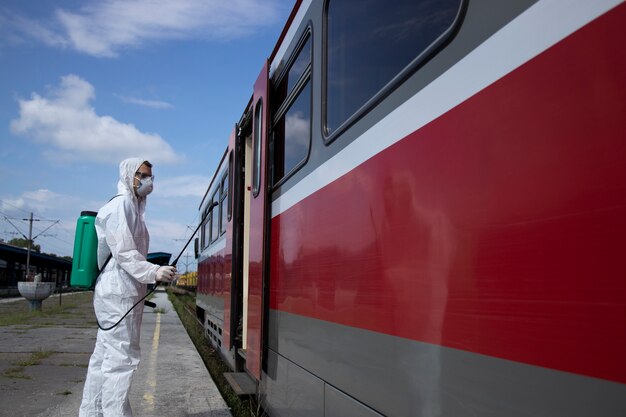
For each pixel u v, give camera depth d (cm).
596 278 129
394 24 243
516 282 155
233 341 652
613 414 123
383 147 246
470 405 174
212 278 980
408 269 218
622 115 125
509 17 164
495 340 163
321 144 337
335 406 293
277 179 462
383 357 237
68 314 1841
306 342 349
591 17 134
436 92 203
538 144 150
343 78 306
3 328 1322
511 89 161
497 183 166
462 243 182
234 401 611
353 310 272
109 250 383
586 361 130
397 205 230
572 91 139
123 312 374
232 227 696
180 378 689
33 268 5719
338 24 319
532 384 147
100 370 381
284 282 409
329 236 313
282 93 462
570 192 138
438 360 193
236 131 712
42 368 757
